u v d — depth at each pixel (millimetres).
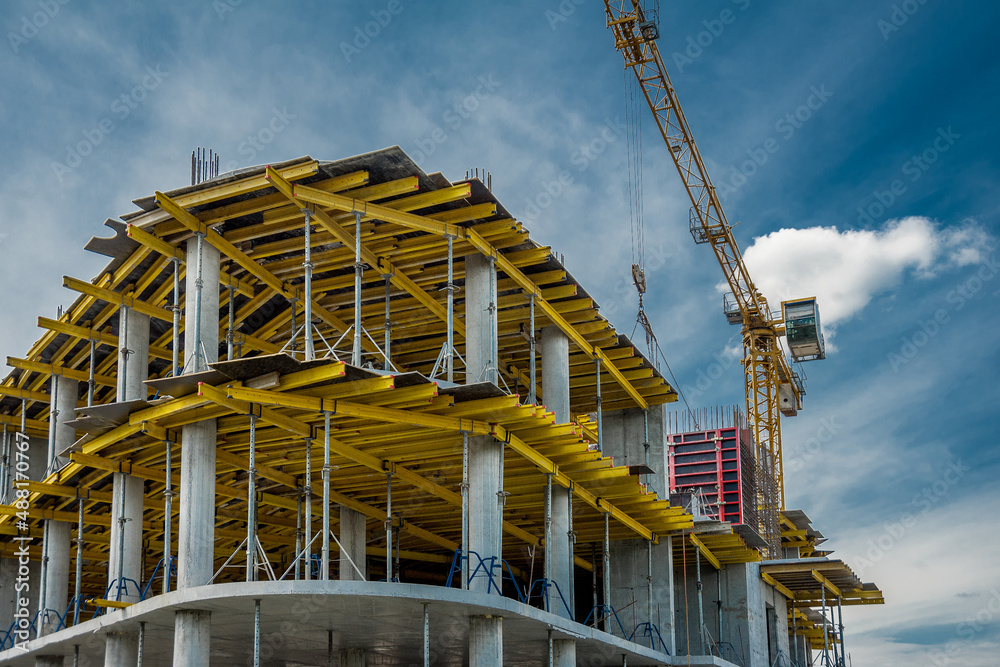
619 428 48188
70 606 38812
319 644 36344
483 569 32031
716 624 51656
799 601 63656
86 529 44000
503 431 33281
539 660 40844
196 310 31719
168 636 33156
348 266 35594
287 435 32750
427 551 50125
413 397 30156
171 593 28547
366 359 42469
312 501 40188
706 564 52469
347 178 31062
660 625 44969
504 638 35562
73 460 33688
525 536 44312
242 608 28922
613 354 43750
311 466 36438
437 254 35312
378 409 30766
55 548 40344
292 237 34406
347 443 33969
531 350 37344
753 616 51938
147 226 33062
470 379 33781
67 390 43656
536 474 37594
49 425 43875
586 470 38000
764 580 54781
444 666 43062
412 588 27625
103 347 42188
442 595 28047
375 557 50188
